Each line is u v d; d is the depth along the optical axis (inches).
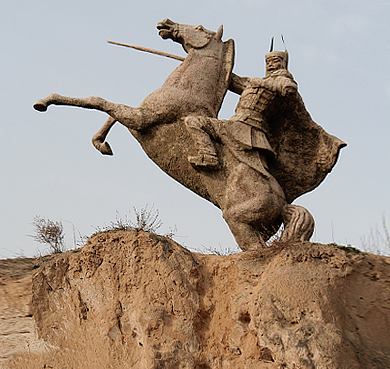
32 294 354.9
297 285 313.3
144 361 318.0
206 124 360.5
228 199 354.6
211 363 320.8
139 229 358.0
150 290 335.6
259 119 368.2
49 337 346.9
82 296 350.0
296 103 372.2
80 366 335.6
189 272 338.0
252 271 333.1
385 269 334.6
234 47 390.6
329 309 306.3
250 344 315.9
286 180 389.7
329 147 383.2
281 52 378.3
